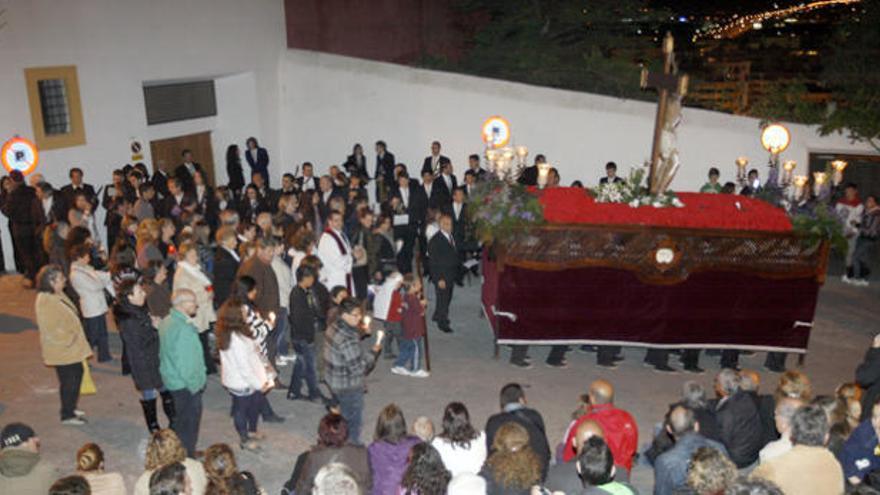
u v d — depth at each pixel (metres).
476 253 14.12
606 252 10.05
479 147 18.83
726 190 12.89
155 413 7.81
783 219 10.16
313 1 20.03
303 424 8.67
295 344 9.05
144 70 16.66
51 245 11.30
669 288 10.16
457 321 12.45
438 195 14.32
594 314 10.30
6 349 10.84
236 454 7.96
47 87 14.82
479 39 21.52
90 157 15.65
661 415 9.14
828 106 16.86
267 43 19.73
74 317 8.38
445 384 9.92
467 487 4.57
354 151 18.64
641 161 17.70
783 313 10.27
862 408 7.01
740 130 17.03
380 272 11.12
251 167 18.53
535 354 11.10
